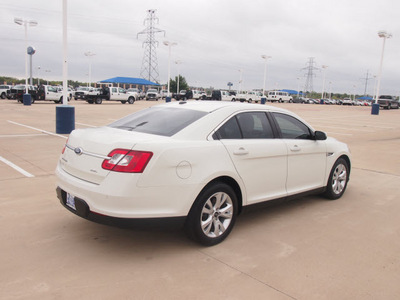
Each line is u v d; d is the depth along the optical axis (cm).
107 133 371
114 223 325
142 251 362
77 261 337
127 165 323
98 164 337
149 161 327
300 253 371
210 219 375
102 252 357
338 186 568
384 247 393
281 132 465
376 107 3194
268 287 304
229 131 402
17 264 328
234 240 398
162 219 337
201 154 360
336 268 342
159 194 332
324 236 418
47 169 690
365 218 484
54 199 512
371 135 1485
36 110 2270
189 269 329
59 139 1058
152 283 303
